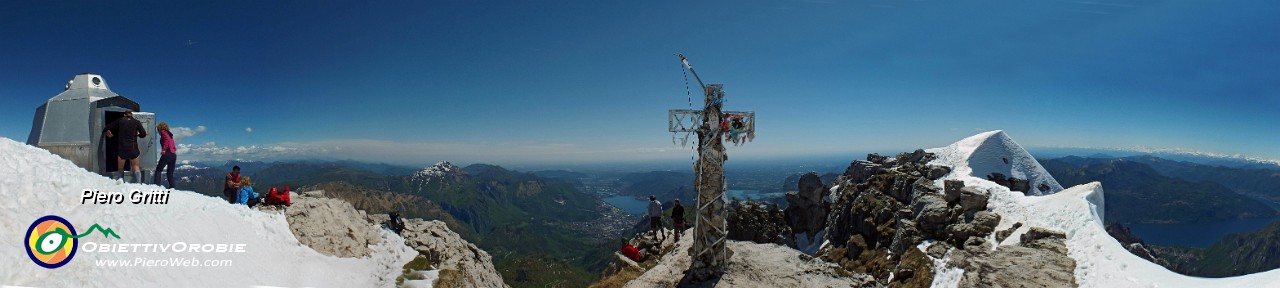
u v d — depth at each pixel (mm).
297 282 17484
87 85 23453
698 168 24156
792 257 27047
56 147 21766
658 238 36969
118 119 22953
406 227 28578
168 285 13953
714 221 23875
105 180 17625
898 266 30016
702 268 24031
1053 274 18469
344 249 21688
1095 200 24500
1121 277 16531
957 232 28297
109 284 12672
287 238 19922
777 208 49469
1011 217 27172
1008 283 18391
